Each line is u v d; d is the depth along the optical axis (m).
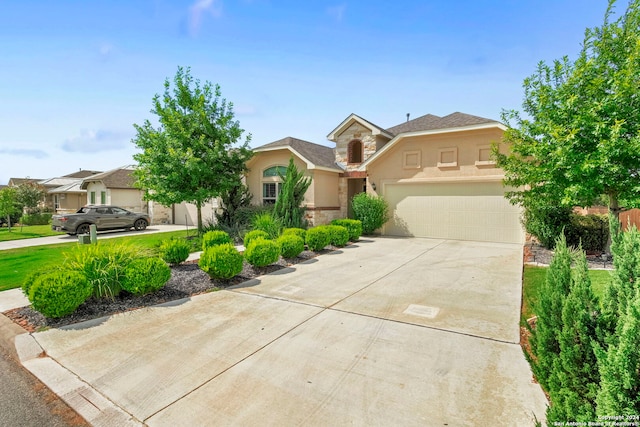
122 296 5.87
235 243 12.56
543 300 2.74
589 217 9.83
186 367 3.55
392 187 14.72
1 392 3.22
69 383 3.30
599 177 7.00
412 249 11.07
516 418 2.66
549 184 8.05
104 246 6.50
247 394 3.06
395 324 4.69
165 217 23.34
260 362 3.64
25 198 26.33
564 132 7.49
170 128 12.70
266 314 5.13
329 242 10.97
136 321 4.88
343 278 7.33
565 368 2.22
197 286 6.60
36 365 3.67
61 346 4.10
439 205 13.59
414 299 5.82
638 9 7.17
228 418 2.73
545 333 2.60
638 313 1.64
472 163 12.73
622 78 6.86
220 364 3.61
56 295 4.74
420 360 3.65
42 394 3.18
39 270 5.66
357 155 17.41
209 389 3.15
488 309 5.28
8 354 4.05
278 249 8.22
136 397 3.05
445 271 7.89
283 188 13.33
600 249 9.29
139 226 18.73
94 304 5.47
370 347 3.98
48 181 35.41
